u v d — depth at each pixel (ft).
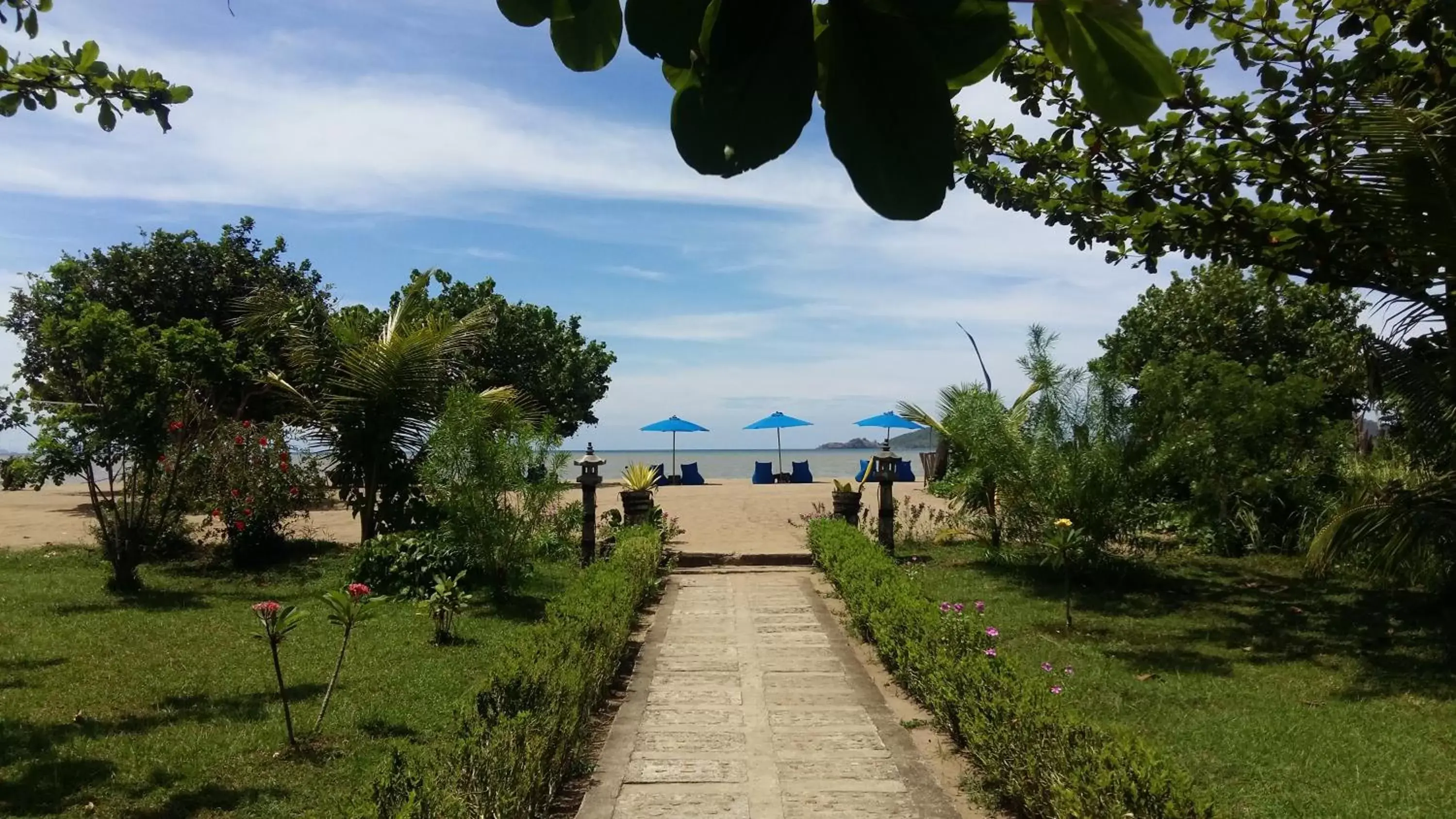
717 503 61.57
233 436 39.04
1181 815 10.96
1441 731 17.66
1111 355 68.80
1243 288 57.72
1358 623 27.12
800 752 17.04
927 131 2.45
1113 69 2.52
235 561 38.91
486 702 15.28
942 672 17.67
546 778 14.14
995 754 14.60
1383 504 26.17
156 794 14.80
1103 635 26.13
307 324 41.83
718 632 26.96
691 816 14.26
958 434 39.22
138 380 32.35
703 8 2.51
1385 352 25.35
